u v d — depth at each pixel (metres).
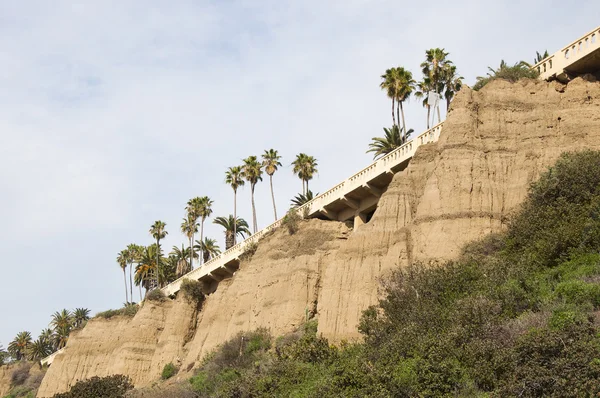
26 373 105.69
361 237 48.00
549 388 27.11
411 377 31.33
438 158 44.69
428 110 66.69
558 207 38.69
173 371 66.50
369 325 38.75
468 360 30.70
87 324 83.12
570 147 42.59
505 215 42.12
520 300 34.03
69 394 51.81
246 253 64.62
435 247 42.00
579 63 44.12
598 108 43.22
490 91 45.81
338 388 33.72
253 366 46.88
